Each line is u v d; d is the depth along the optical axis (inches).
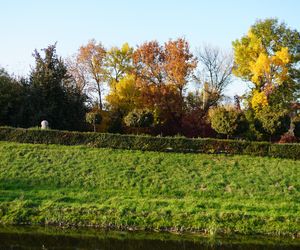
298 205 938.7
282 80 1975.9
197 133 2039.9
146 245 714.2
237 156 1262.3
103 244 713.0
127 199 941.2
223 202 938.7
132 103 2038.6
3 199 916.0
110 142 1293.1
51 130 1318.9
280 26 2121.1
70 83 1876.2
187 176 1107.9
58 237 748.0
